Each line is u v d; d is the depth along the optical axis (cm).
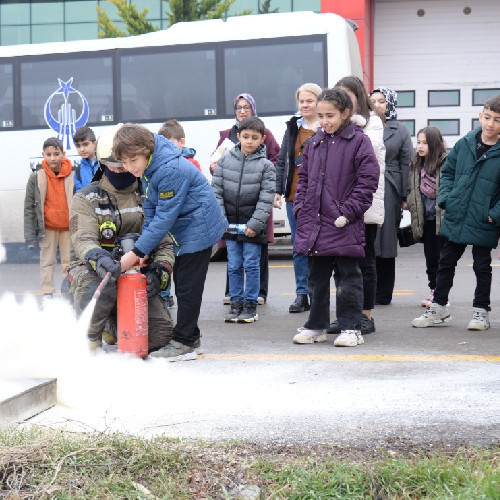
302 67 1538
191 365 605
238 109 956
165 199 595
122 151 580
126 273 611
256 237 833
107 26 2656
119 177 625
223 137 995
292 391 517
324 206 659
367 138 659
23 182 1614
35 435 391
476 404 475
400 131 903
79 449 368
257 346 691
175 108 1574
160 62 1582
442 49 2575
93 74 1600
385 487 341
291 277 1281
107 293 612
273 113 1542
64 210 1041
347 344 675
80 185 905
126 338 611
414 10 2581
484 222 740
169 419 453
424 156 898
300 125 888
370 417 452
